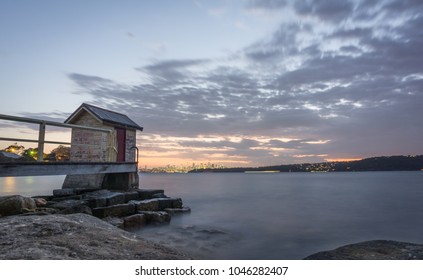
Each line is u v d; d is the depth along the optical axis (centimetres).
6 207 906
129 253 496
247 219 1972
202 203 2981
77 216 746
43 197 1417
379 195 4262
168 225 1499
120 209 1372
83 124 1688
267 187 6519
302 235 1531
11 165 956
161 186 6844
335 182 9600
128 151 1866
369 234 1606
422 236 1580
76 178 1711
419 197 3878
